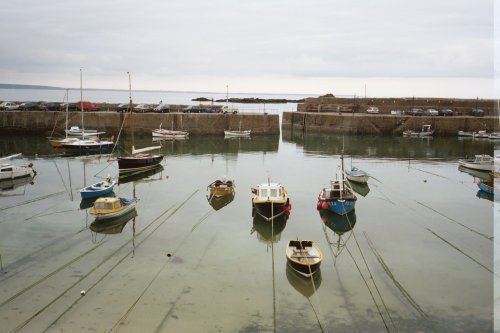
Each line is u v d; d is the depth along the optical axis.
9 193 32.06
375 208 29.06
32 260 19.88
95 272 18.64
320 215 27.20
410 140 66.81
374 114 79.19
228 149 57.34
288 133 76.06
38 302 16.09
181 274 18.53
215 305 16.00
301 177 39.16
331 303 16.22
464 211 28.30
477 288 17.38
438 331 14.40
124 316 15.18
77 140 53.41
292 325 14.78
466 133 69.62
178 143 61.91
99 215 24.86
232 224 25.30
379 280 18.09
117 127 66.50
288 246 19.80
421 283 17.83
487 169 41.50
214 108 79.31
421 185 36.25
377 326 14.74
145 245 21.81
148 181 37.12
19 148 54.00
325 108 85.88
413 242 22.53
